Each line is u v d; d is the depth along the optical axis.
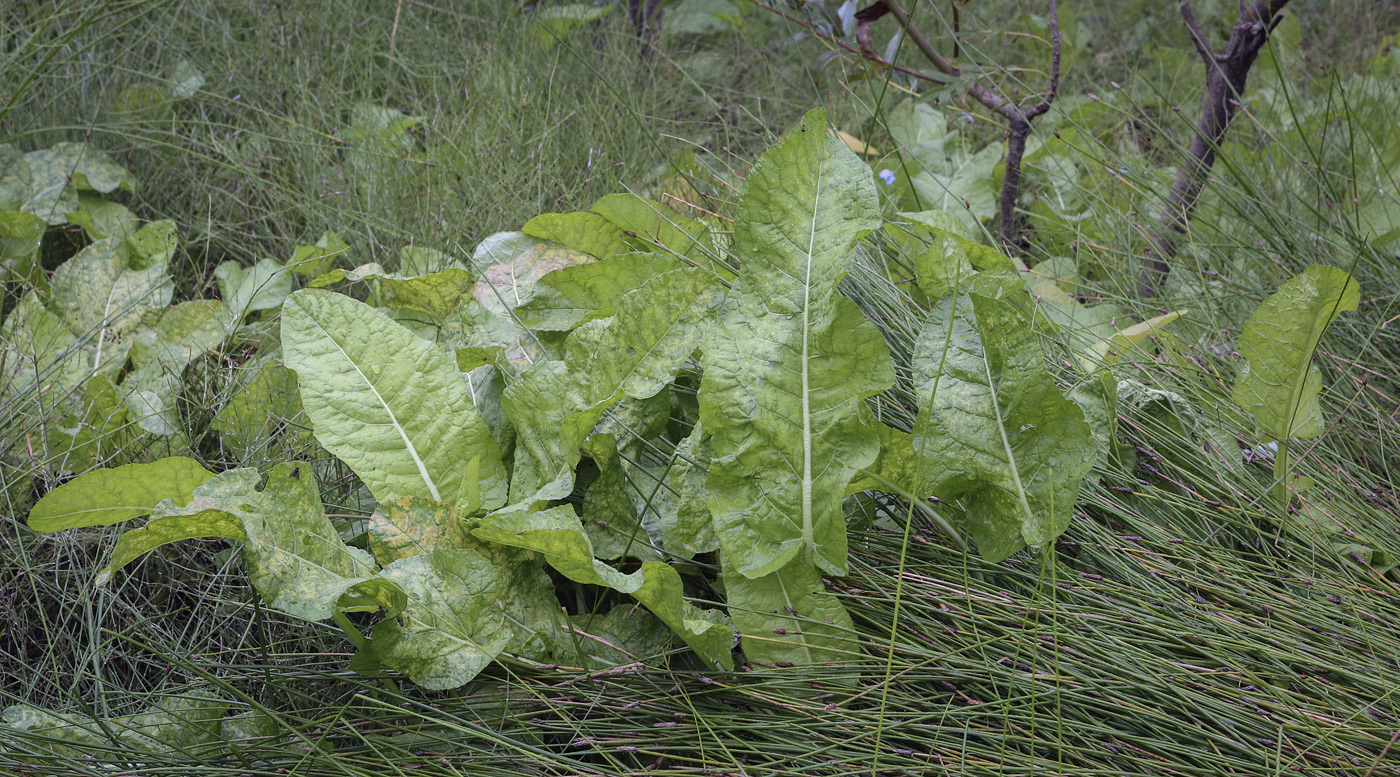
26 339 2.30
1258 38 2.53
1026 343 1.93
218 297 2.59
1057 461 1.93
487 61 3.09
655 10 3.31
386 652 1.85
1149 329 2.24
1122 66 4.01
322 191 2.69
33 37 2.65
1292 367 2.04
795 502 1.93
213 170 2.74
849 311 1.93
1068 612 1.97
